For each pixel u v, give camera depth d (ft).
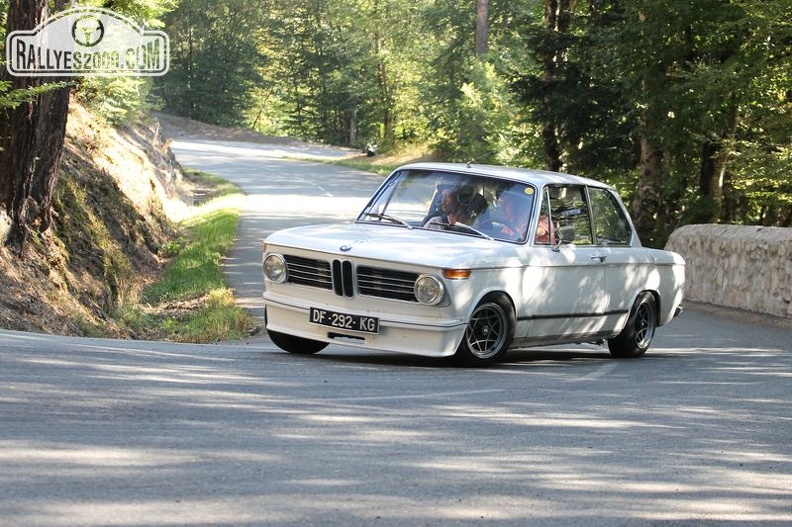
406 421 25.96
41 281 56.85
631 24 96.22
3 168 55.88
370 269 36.11
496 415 27.89
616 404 31.50
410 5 317.83
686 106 95.14
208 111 399.24
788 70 86.89
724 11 90.58
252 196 153.28
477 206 39.73
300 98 405.59
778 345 54.95
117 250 77.25
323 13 394.32
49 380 26.73
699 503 20.67
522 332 38.42
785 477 23.53
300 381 30.86
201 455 20.74
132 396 25.82
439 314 35.45
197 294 71.77
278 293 38.24
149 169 122.52
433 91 256.93
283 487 19.06
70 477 18.44
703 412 31.32
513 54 203.31
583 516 19.06
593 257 41.52
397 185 41.60
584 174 120.88
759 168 88.89
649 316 45.98
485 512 18.71
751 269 72.49
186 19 394.11
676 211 108.78
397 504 18.69
